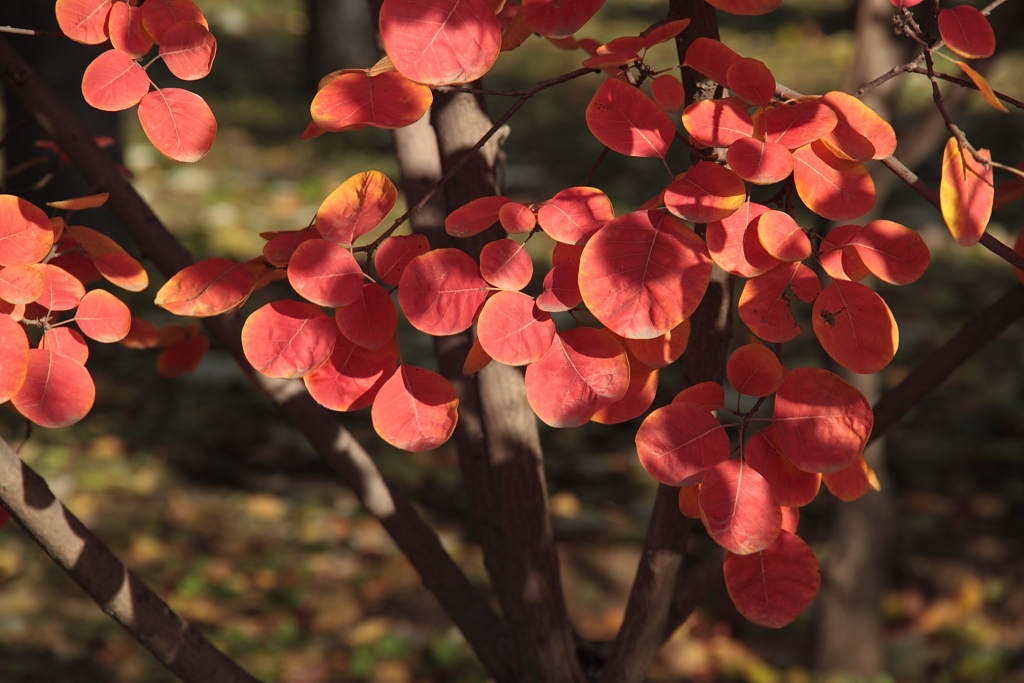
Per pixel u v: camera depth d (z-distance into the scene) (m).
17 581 4.18
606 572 4.32
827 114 1.39
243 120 10.23
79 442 5.24
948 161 1.38
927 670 3.91
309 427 1.76
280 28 14.34
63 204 1.44
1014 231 7.48
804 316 6.25
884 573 3.83
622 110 1.41
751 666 3.93
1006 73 10.48
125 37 1.42
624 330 1.35
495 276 1.39
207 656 1.62
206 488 5.00
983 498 4.91
